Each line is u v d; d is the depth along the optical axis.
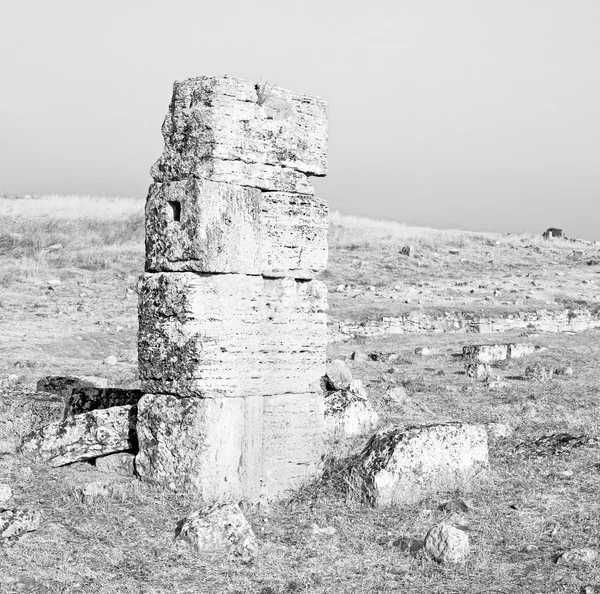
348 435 16.38
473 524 11.30
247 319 12.24
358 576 9.83
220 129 11.95
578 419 17.69
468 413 19.00
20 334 30.89
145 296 12.39
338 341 35.16
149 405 12.38
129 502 11.74
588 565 9.91
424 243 59.66
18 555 9.95
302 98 12.83
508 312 41.06
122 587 9.34
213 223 11.89
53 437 13.38
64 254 45.66
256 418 12.38
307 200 12.84
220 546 10.44
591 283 51.91
